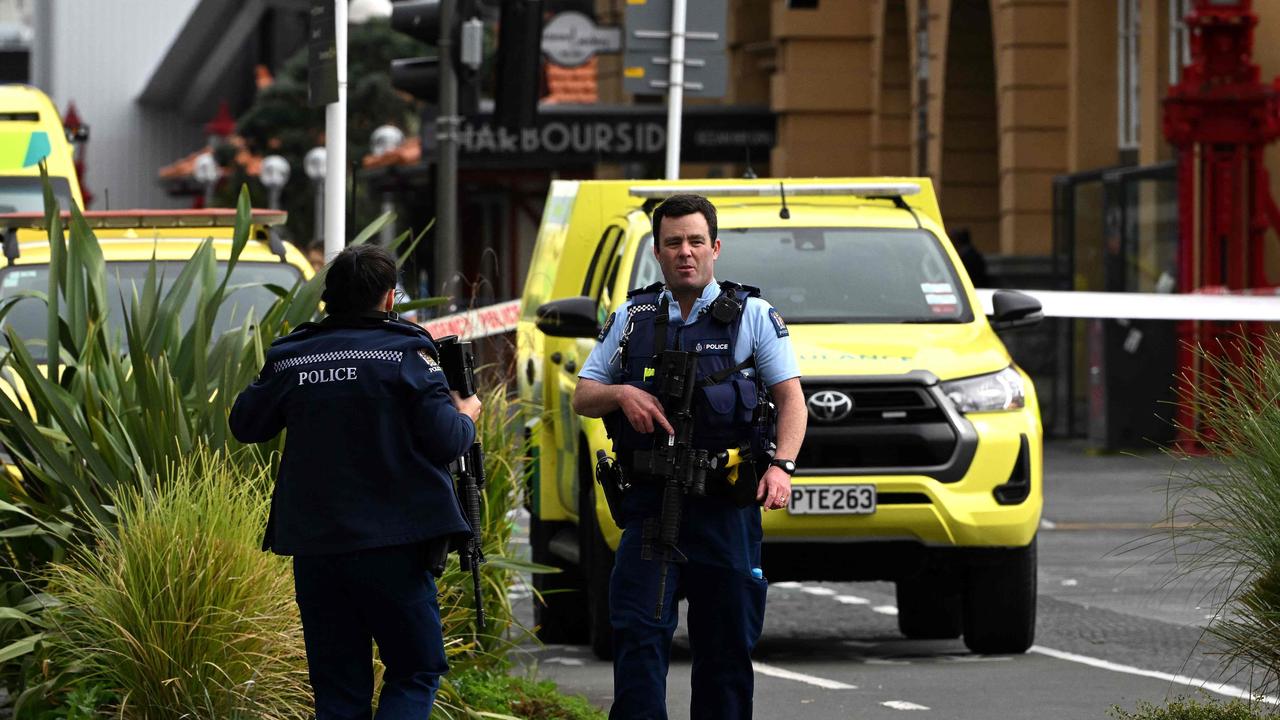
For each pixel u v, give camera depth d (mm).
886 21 102312
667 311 20859
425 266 67125
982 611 32219
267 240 40219
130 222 39062
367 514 19484
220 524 21953
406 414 19656
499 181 106125
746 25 117250
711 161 104125
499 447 28016
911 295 34062
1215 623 22578
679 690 29609
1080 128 83250
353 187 29000
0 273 38219
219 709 21500
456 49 46344
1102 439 73062
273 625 21750
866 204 36875
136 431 23688
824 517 31109
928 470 31375
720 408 20406
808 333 32812
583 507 32594
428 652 19953
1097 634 34656
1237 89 66438
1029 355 83062
